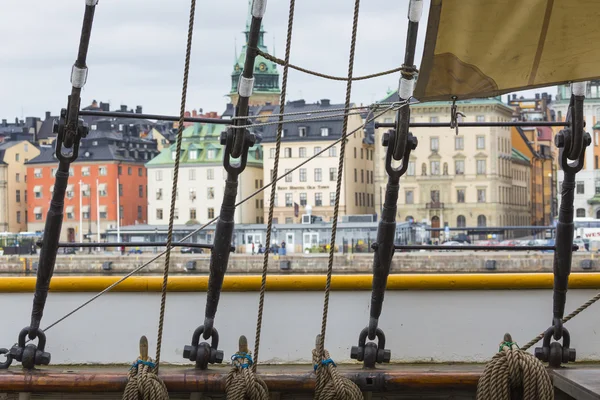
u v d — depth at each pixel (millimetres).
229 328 7039
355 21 5922
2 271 60312
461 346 7062
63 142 6191
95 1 5844
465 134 106062
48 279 6457
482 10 5883
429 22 5930
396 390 6277
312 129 110188
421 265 51844
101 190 129625
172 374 6277
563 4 5852
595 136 98312
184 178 118188
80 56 5980
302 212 110438
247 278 7023
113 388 6188
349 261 55031
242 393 5902
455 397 6430
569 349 6629
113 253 84250
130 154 133125
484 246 6621
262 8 5922
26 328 6539
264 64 128500
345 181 109688
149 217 118938
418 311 7066
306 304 7047
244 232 84188
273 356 7051
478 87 6117
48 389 6215
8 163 141000
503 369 5820
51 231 6336
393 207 6355
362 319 7051
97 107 138000
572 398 6379
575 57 5988
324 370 5988
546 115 138875
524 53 6016
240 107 6133
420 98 6176
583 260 43906
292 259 55375
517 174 117000
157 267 54094
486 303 7070
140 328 7047
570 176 6430
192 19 5867
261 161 112375
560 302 6652
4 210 140500
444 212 106812
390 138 6199
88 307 7059
